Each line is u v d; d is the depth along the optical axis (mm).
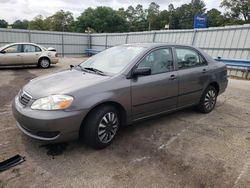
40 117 2883
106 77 3428
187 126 4285
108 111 3303
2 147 3293
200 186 2584
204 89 4793
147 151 3322
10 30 21094
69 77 3555
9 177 2643
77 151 3262
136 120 3738
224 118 4781
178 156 3201
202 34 14406
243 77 12195
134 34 19891
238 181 2688
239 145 3574
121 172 2805
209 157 3193
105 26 64312
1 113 4727
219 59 13000
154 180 2668
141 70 3482
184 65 4398
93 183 2592
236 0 43594
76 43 25625
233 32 12820
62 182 2590
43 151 3223
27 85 3523
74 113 2965
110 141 3432
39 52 12430
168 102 4113
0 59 11336
